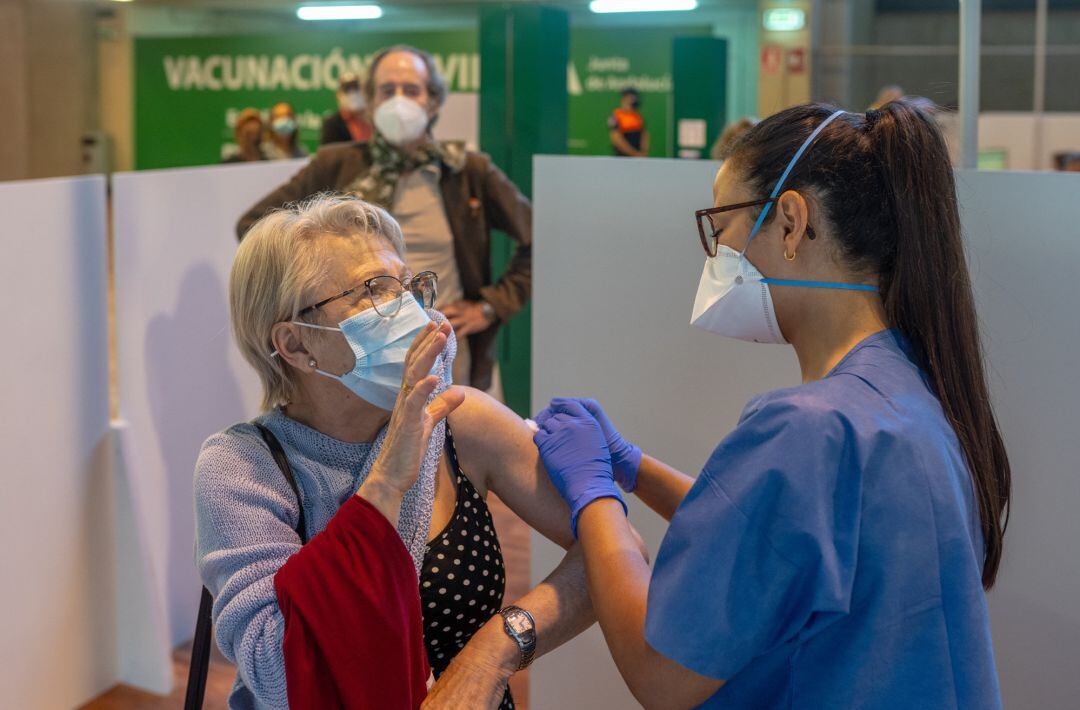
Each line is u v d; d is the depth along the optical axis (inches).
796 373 79.8
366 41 233.3
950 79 290.0
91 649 117.3
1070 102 303.4
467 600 57.1
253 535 51.9
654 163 80.7
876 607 43.8
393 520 50.1
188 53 255.3
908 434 44.6
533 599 56.2
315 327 53.3
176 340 126.8
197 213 130.3
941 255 47.0
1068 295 71.4
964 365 47.6
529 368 177.0
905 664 43.6
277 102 247.6
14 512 106.0
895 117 47.6
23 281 104.8
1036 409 73.0
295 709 48.2
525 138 185.3
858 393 45.4
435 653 58.0
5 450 104.4
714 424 82.3
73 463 112.7
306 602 48.6
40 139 335.6
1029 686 76.4
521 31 181.8
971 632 44.4
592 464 56.6
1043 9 299.9
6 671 106.4
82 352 112.7
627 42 230.2
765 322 50.4
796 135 48.1
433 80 154.6
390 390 53.8
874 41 290.4
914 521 43.8
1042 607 75.2
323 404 55.7
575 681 88.1
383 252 55.1
